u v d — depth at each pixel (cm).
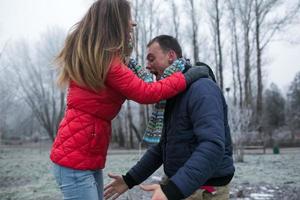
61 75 260
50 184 1020
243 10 4009
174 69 272
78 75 247
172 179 230
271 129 4334
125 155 2394
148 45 291
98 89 246
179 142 263
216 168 242
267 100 4956
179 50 289
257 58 3991
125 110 4044
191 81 260
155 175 1114
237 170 1346
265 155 2322
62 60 258
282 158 2005
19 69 4147
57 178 253
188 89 260
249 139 2750
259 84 3956
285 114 4925
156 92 248
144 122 3853
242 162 1736
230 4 4022
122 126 4262
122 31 252
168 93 253
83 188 247
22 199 816
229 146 274
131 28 261
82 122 248
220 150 238
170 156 268
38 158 2133
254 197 812
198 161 232
